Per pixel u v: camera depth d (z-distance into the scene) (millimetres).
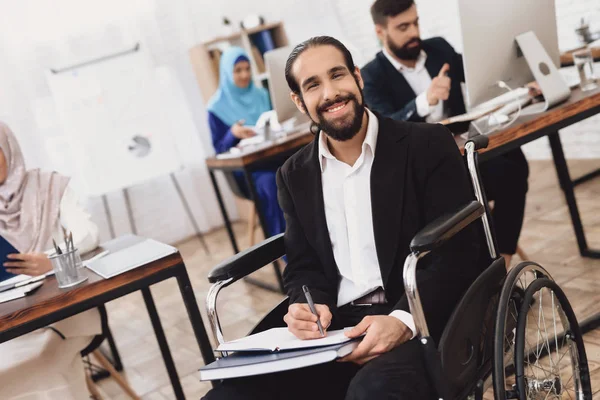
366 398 1117
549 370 1616
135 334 3289
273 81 3145
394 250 1366
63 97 4250
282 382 1304
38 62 4477
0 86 4387
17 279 1922
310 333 1260
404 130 1400
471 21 1889
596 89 2059
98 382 2787
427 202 1369
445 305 1288
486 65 1966
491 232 1438
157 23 4852
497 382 1211
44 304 1626
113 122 4344
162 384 2592
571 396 1638
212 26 5008
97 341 2078
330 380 1345
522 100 2121
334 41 1376
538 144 4207
